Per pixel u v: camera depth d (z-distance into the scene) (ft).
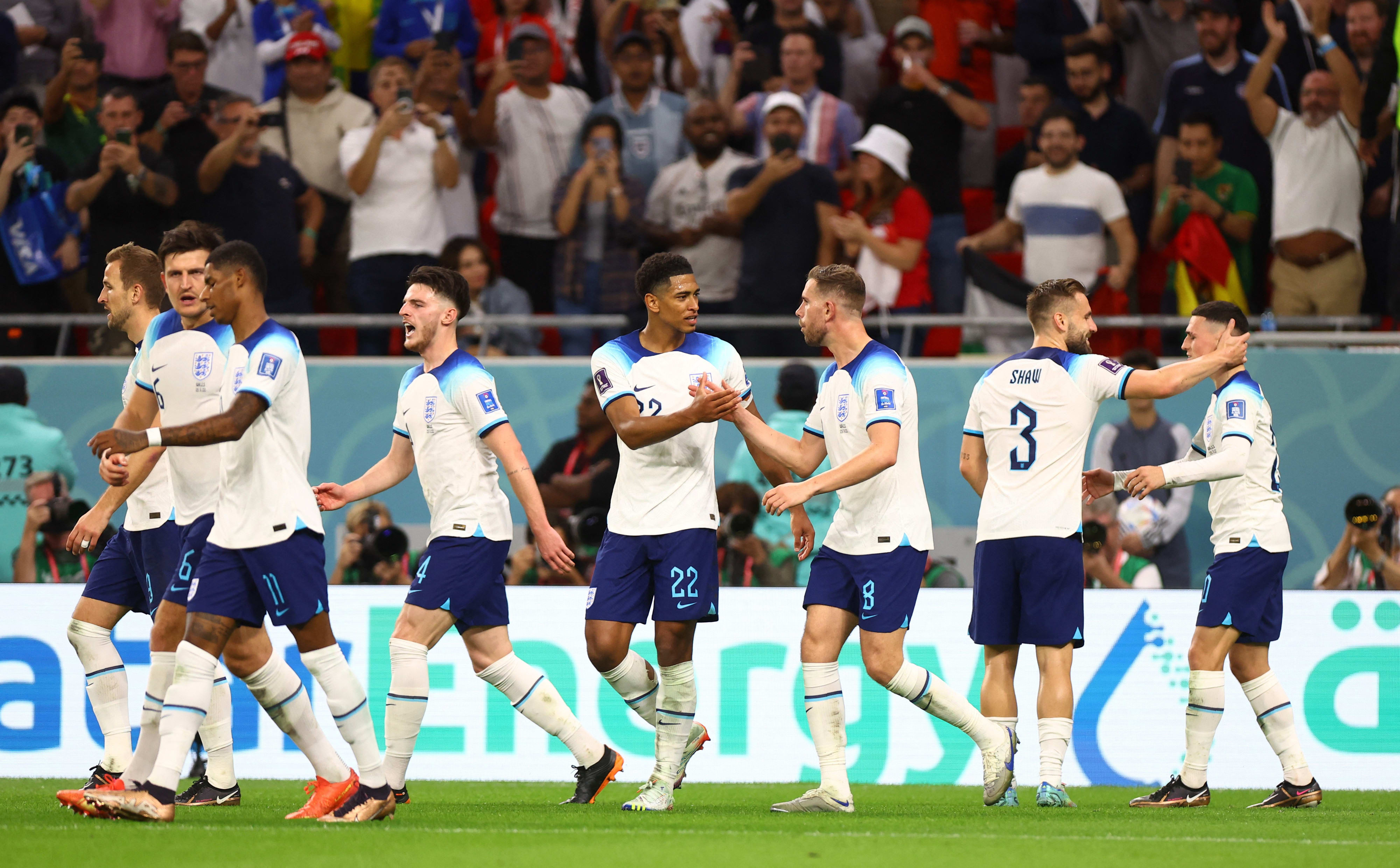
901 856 43.88
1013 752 62.49
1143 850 46.21
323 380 99.45
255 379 49.62
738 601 80.23
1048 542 61.21
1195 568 94.53
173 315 59.72
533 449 98.27
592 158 113.39
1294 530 96.68
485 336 110.83
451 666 79.77
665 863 41.63
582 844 46.03
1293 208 113.09
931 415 97.45
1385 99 113.70
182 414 58.59
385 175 112.06
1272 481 67.72
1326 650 78.84
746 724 79.46
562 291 114.42
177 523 58.49
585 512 96.43
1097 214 111.86
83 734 78.38
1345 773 78.13
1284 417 97.19
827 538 59.62
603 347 59.77
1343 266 113.09
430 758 79.30
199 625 49.90
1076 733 79.25
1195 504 94.63
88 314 112.57
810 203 109.81
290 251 110.83
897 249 111.04
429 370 58.90
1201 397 95.40
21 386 97.55
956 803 65.31
